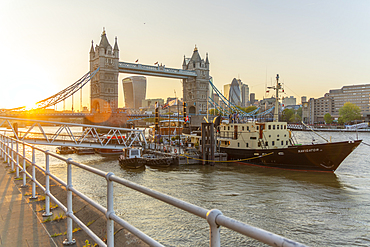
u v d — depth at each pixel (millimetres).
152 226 21844
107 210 4688
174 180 41312
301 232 21984
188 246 18656
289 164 48531
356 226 23078
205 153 55688
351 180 40469
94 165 56312
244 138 56000
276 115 60344
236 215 25688
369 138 127125
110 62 183625
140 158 51750
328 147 44188
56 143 60125
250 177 43094
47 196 8516
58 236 7133
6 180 13344
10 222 8055
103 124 175875
